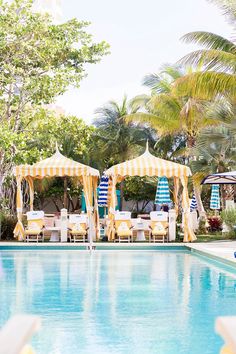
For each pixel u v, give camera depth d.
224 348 1.55
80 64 24.08
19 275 12.33
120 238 21.62
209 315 7.88
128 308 8.40
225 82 21.11
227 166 28.48
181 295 9.68
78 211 39.62
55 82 22.19
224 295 9.71
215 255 15.73
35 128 23.53
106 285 10.84
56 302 8.87
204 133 26.75
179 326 7.12
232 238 22.50
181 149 36.69
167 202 26.34
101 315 7.84
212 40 22.03
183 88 21.66
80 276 12.23
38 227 20.73
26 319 1.50
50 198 40.84
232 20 21.27
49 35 23.16
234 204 24.98
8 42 22.16
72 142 37.28
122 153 39.47
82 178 21.77
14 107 22.77
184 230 21.22
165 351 5.85
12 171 21.84
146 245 19.72
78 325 7.16
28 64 22.36
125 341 6.30
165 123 32.09
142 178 40.25
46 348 5.96
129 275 12.48
